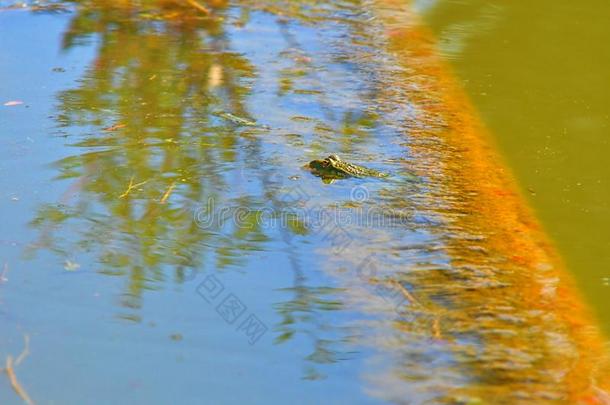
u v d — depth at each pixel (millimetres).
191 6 15633
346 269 8664
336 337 7727
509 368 7422
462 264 8805
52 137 10961
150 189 9953
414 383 7227
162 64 13297
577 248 9242
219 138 11180
